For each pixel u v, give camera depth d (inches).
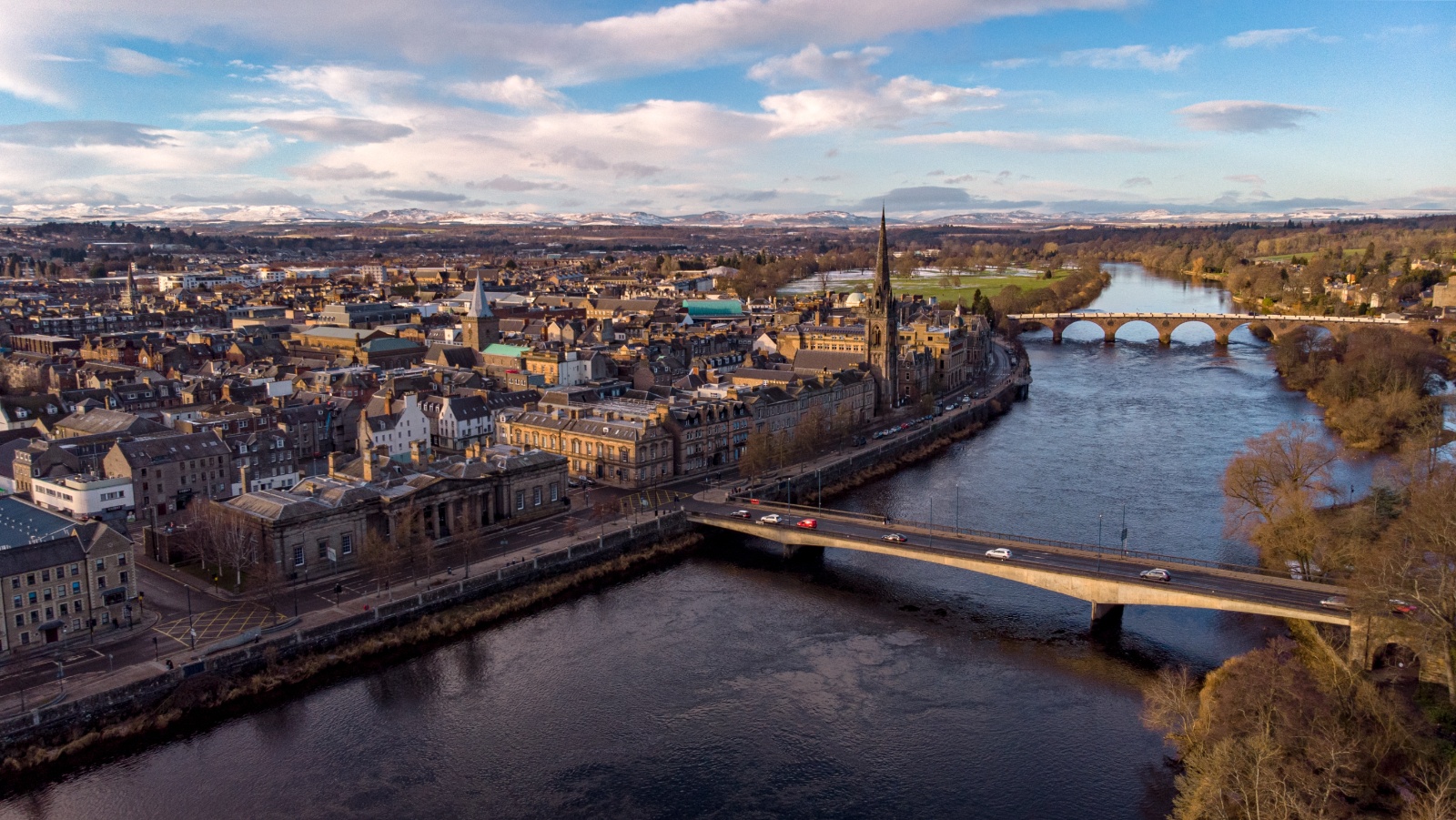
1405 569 5561.0
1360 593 5615.2
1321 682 5255.9
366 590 7180.1
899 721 5772.6
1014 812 4911.4
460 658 6584.6
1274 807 4052.7
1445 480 7071.9
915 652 6697.8
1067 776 5196.9
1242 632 6889.8
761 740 5580.7
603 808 4945.9
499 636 6939.0
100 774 5201.8
